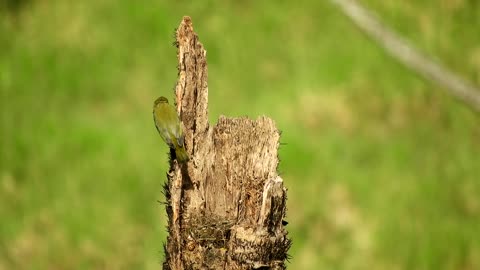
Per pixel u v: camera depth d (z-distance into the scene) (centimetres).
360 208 1587
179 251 744
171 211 759
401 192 1608
